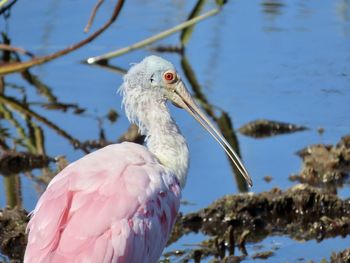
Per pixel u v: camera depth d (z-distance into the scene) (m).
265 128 17.00
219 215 13.88
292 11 22.20
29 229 10.38
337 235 13.61
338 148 15.90
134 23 21.41
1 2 18.00
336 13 21.97
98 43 20.52
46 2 21.95
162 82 12.09
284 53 20.30
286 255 12.93
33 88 19.02
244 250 13.08
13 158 15.62
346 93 18.58
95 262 9.69
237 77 19.33
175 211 11.15
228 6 22.39
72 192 10.13
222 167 15.55
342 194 14.83
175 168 11.95
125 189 10.39
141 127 12.14
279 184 15.02
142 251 10.34
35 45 20.25
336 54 20.20
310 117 17.56
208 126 12.58
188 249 13.06
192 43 20.84
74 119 17.62
